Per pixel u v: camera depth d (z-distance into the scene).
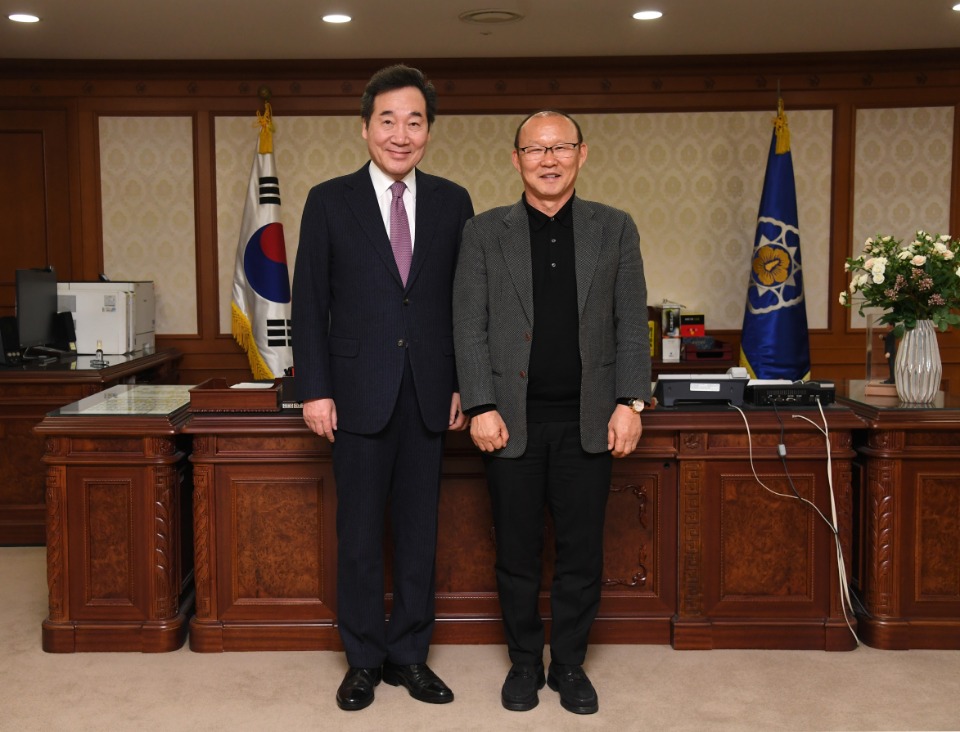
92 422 3.11
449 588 3.21
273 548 3.14
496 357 2.65
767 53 5.57
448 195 2.78
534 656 2.79
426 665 2.86
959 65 5.62
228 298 5.79
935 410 3.13
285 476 3.12
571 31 5.00
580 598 2.72
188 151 5.71
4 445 4.59
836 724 2.63
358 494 2.70
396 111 2.57
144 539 3.14
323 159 5.73
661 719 2.66
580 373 2.63
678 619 3.16
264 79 5.68
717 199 5.77
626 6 4.53
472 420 2.64
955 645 3.17
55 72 5.61
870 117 5.69
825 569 3.16
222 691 2.85
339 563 2.78
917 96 5.65
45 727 2.62
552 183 2.58
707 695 2.82
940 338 5.72
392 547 3.14
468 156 5.74
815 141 5.71
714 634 3.16
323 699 2.79
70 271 5.74
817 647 3.16
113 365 4.70
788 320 5.40
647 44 5.32
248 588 3.16
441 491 3.18
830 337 5.79
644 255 5.81
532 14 4.64
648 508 3.19
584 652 2.78
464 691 2.85
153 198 5.73
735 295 5.83
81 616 3.17
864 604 3.27
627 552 3.19
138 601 3.16
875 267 3.26
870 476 3.20
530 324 2.62
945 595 3.18
